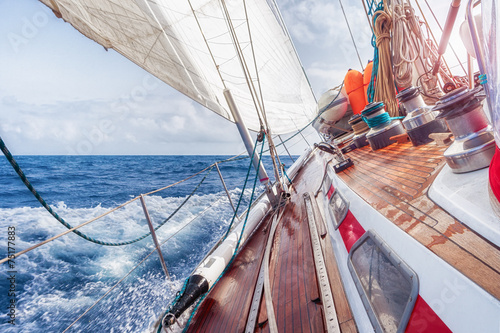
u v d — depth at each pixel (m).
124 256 7.62
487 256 0.95
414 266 1.17
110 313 4.83
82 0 3.79
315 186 4.27
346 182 2.57
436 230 1.22
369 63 5.45
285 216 3.70
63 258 7.80
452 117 1.37
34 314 5.38
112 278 6.52
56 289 6.25
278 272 2.40
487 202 1.11
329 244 2.31
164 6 4.85
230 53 6.25
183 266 6.38
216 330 2.14
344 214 2.20
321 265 2.09
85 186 24.31
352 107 5.95
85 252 8.18
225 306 2.40
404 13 3.68
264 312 2.01
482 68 1.11
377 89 4.00
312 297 1.84
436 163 2.00
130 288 5.66
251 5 7.39
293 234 2.98
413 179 1.92
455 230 1.15
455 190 1.33
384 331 1.21
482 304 0.83
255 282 2.46
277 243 2.99
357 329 1.43
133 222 10.46
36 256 7.96
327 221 2.66
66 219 13.11
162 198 14.08
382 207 1.73
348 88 5.84
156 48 4.75
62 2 3.56
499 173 0.97
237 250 3.15
